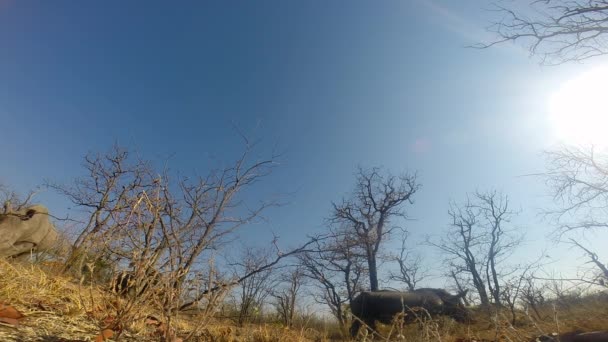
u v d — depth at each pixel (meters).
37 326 2.80
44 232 6.43
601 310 7.64
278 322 8.68
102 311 3.50
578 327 6.45
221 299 3.32
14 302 3.16
